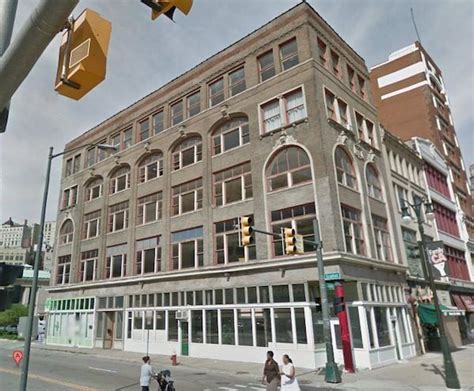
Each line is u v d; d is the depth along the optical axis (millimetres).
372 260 23703
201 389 15109
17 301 5766
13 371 19969
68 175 44688
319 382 16781
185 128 32344
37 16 2742
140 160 36156
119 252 35156
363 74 32344
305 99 25094
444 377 17047
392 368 20250
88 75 2852
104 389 15023
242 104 28578
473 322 39250
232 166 28156
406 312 26562
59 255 41938
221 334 25078
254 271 24609
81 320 36219
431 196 38500
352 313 21922
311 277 21969
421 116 48094
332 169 23625
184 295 28344
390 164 32219
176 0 2674
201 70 32688
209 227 28172
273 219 24812
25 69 3148
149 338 29531
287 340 21953
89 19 2867
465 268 41812
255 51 28969
